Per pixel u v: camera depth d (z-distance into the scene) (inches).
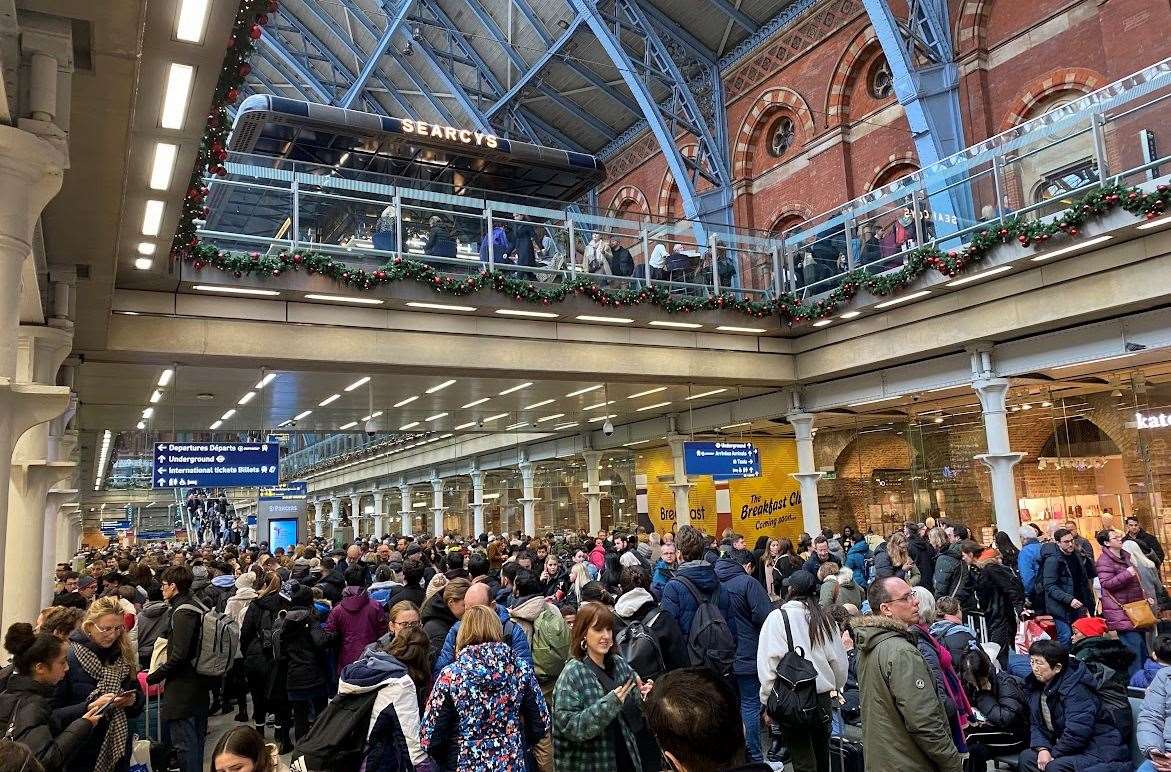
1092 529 569.3
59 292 353.7
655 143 1157.1
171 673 261.4
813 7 912.9
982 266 545.0
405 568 325.1
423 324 554.3
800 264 685.9
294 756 181.0
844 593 354.9
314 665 302.4
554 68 1103.0
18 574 305.6
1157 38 615.5
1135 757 209.9
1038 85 712.4
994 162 545.3
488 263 554.3
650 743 205.5
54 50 192.9
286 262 480.4
